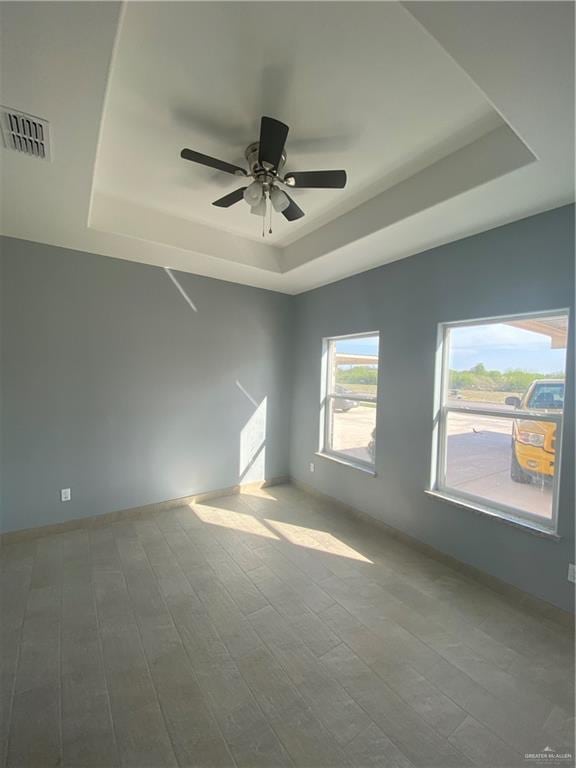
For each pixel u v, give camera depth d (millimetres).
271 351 4648
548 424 2377
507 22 1087
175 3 1274
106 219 2768
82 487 3398
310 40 1431
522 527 2396
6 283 2979
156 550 3045
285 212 2387
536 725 1585
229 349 4281
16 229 2799
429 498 3068
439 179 2238
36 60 1259
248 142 2096
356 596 2486
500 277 2564
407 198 2447
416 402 3193
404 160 2252
